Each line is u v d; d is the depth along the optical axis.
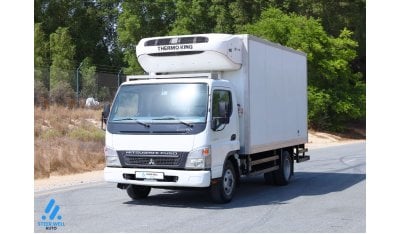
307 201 12.54
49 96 32.72
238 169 12.59
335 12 47.22
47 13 56.47
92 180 16.59
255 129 13.02
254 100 12.98
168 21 53.56
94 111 31.56
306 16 45.84
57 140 21.31
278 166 15.03
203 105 11.23
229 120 12.02
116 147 11.68
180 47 12.40
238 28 47.69
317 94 40.50
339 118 43.84
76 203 12.41
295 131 16.05
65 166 18.48
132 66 50.00
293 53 15.97
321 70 41.12
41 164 17.53
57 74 34.28
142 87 11.80
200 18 50.06
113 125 11.80
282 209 11.49
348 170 19.33
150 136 11.36
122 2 56.75
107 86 37.59
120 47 57.34
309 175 17.94
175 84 11.58
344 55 42.12
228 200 12.19
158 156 11.27
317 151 29.08
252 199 12.86
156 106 11.54
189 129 11.10
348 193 13.79
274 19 40.78
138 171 11.38
